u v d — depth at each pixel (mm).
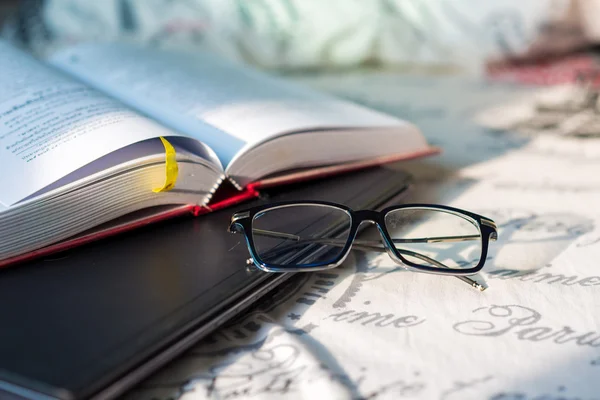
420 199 628
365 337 415
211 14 1026
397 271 496
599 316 435
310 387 368
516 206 611
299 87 718
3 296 391
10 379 320
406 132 645
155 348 355
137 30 1039
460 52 1057
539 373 379
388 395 362
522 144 783
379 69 1118
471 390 365
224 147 524
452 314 440
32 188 417
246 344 414
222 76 702
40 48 1050
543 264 504
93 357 336
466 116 882
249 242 447
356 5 1039
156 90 639
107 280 412
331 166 580
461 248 516
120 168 441
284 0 1025
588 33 1079
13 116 506
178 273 423
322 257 493
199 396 369
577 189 648
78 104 518
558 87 999
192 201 496
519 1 1018
